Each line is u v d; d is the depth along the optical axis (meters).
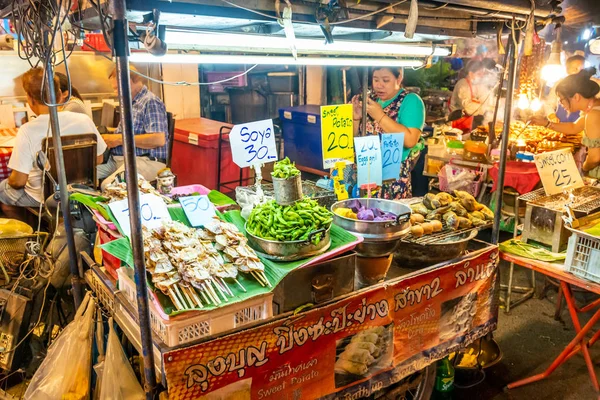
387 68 3.35
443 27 2.30
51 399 2.08
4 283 2.90
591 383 3.10
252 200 2.38
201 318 1.71
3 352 2.71
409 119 3.35
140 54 1.87
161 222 1.94
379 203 2.51
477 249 2.73
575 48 7.22
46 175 3.13
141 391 1.99
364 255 2.14
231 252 1.88
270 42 1.92
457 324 2.58
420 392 2.67
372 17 1.99
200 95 7.54
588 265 2.55
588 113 3.99
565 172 3.04
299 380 2.01
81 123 3.50
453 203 2.74
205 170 5.38
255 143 2.23
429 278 2.34
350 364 2.16
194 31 1.76
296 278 1.91
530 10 2.25
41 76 3.23
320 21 1.82
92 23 1.75
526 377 3.16
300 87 8.07
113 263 2.17
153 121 4.27
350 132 2.60
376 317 2.17
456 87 6.27
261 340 1.83
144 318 1.63
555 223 2.84
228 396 1.82
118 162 4.26
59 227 3.00
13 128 4.72
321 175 5.96
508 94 2.53
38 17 1.88
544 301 4.11
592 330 3.68
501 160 2.64
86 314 2.23
